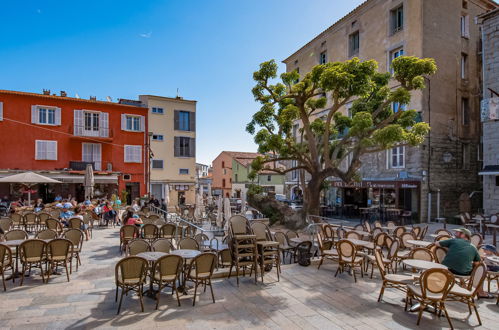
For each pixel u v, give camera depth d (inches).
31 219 494.6
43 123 962.7
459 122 764.6
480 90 800.9
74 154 1006.4
